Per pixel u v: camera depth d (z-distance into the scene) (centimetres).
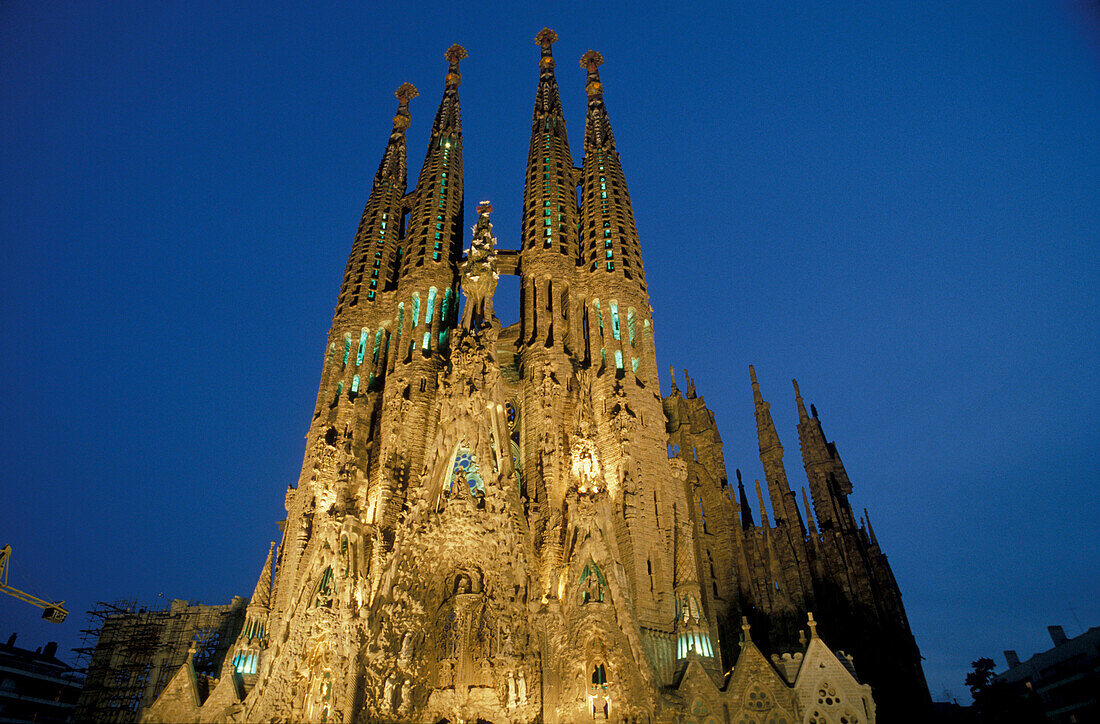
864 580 9606
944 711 10512
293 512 8569
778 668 6488
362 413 9081
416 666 6562
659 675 6650
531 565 7100
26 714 11119
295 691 6700
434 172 11325
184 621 10331
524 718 6297
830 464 11169
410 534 7156
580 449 7831
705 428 10656
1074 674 9656
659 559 7381
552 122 11644
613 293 9288
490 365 8181
